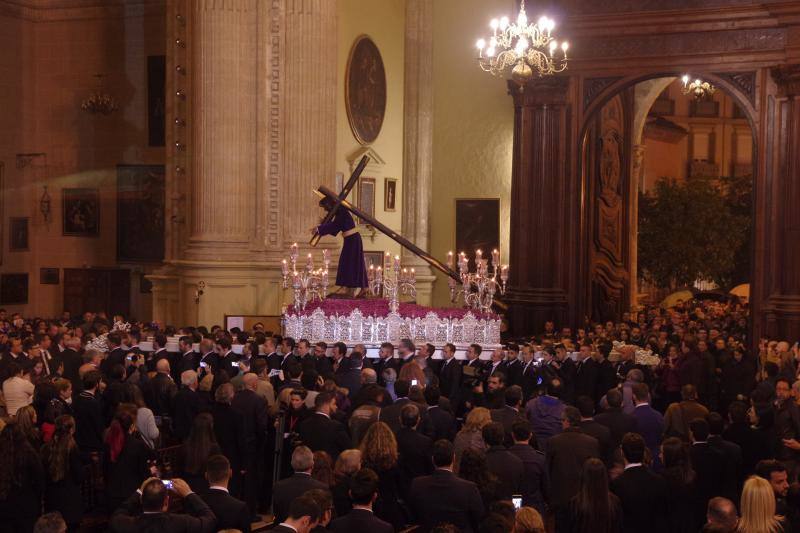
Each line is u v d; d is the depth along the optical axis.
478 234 30.47
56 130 31.23
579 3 25.50
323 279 17.66
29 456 9.11
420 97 30.44
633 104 30.34
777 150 23.11
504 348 17.02
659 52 24.80
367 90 28.12
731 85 23.92
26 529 9.06
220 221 22.56
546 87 25.72
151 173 30.39
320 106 23.09
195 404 11.65
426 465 9.62
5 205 30.55
